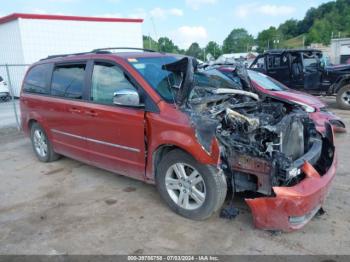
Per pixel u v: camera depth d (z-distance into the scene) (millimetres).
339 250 3037
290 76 10922
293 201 2965
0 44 17250
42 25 16375
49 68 5402
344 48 38812
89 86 4488
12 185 4930
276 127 3287
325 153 3742
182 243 3229
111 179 4984
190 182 3551
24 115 6016
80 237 3406
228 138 3400
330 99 12398
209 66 5887
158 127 3605
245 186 3439
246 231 3387
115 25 19203
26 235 3488
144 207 4004
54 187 4770
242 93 4410
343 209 3783
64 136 5109
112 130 4152
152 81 3875
